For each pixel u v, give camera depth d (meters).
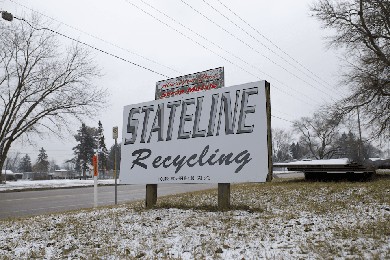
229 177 10.01
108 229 8.31
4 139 33.16
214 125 10.66
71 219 10.23
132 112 13.07
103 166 98.25
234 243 6.26
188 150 11.12
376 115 24.81
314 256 5.13
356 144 30.47
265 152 9.45
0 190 28.14
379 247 5.34
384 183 14.88
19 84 32.50
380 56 24.70
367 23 25.89
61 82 34.44
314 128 66.75
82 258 5.88
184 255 5.70
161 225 8.40
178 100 11.80
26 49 32.62
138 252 6.05
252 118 9.88
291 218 8.56
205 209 10.45
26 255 6.38
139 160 12.37
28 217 11.70
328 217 8.53
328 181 18.19
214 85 12.13
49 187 31.36
